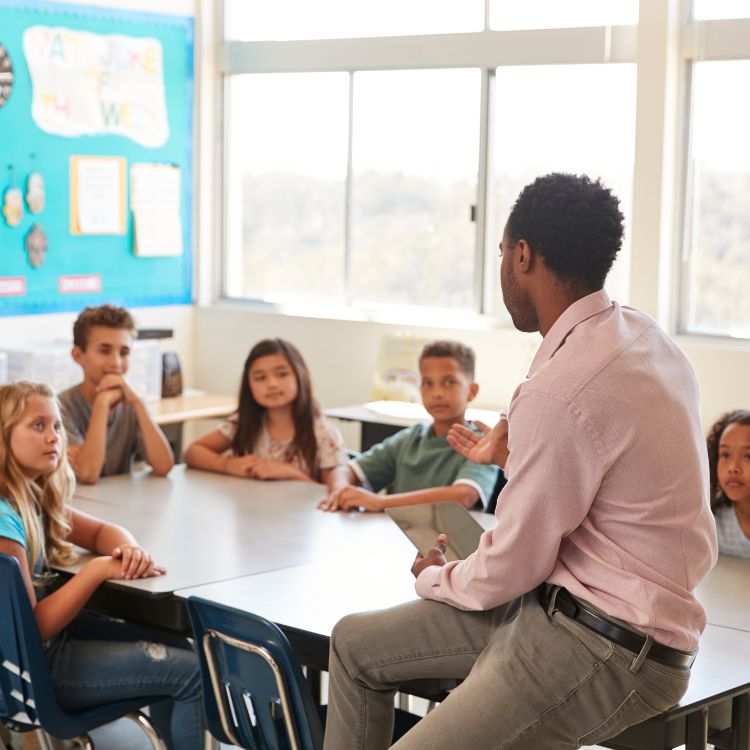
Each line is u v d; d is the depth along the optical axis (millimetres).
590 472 1738
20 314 5242
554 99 5117
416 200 5574
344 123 5738
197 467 3811
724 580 2674
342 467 3621
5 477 2672
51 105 5281
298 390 3725
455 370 3422
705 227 4867
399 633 1996
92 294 5562
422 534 2277
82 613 2918
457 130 5406
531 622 1843
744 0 4664
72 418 3777
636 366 1770
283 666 2162
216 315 6062
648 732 1968
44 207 5297
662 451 1741
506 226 1909
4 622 2529
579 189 1837
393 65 5516
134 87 5660
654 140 4770
